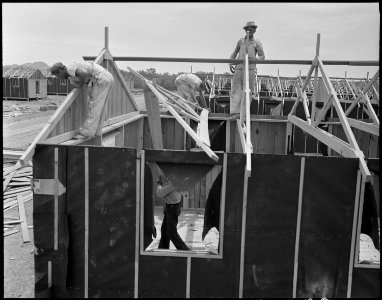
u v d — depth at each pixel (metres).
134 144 11.43
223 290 5.88
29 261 7.55
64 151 5.79
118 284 5.95
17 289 6.41
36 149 5.79
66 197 5.86
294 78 21.02
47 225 5.88
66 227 5.85
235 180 5.72
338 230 5.72
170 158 5.76
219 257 5.83
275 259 5.80
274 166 5.68
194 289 5.89
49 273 5.91
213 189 6.14
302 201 5.71
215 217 6.26
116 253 5.91
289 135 12.20
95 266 5.95
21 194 11.84
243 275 5.84
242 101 8.05
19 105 35.47
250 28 9.79
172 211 7.13
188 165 5.89
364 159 5.59
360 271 5.77
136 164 5.77
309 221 5.73
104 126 8.70
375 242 5.75
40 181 5.83
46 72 45.84
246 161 5.59
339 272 5.78
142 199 5.81
